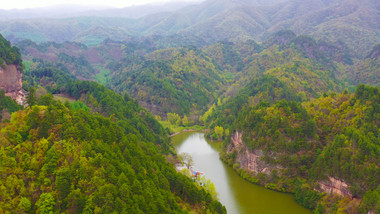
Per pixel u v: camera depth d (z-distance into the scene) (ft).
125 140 388.37
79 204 281.13
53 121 344.69
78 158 309.01
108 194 278.67
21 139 321.93
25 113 353.72
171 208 328.49
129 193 295.69
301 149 489.26
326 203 404.36
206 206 370.32
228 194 472.85
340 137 435.53
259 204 441.27
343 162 406.82
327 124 510.58
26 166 297.53
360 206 362.33
